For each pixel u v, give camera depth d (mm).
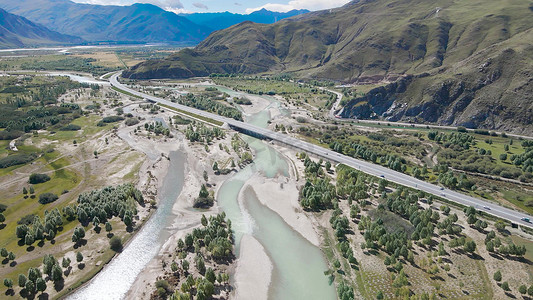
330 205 139875
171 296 87250
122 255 110562
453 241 109500
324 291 96312
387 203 133375
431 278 97562
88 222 124500
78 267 102938
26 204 135500
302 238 120938
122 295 93812
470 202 140875
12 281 93750
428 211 126000
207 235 111750
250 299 92812
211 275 95062
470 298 90375
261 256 110875
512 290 93312
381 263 104812
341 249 110375
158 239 119188
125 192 140750
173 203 143625
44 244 112188
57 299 91562
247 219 132750
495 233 119500
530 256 107562
